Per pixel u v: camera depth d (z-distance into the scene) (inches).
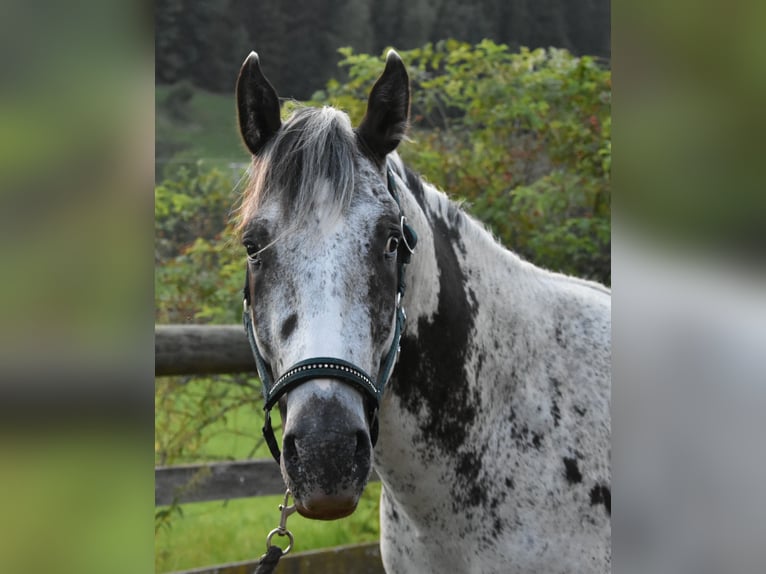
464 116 174.6
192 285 153.8
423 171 161.3
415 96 173.3
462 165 164.7
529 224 161.5
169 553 135.0
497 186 164.7
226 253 154.7
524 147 168.9
